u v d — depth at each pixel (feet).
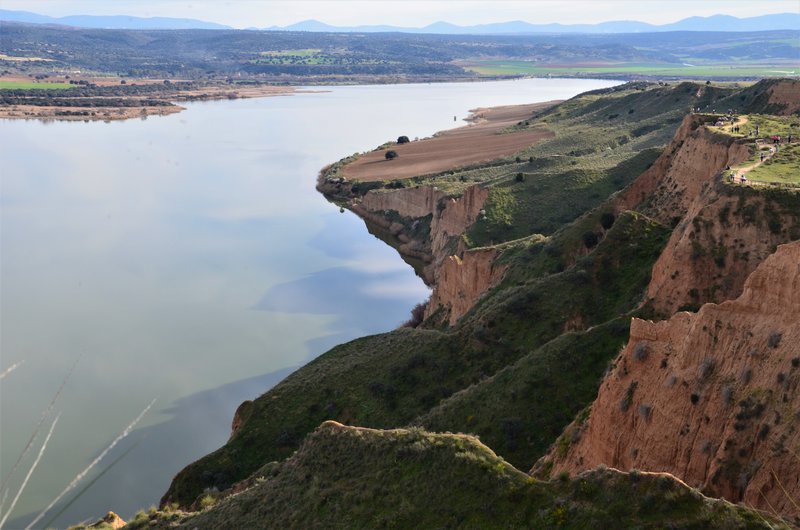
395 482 87.04
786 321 80.02
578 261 170.50
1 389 201.36
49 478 158.51
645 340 93.35
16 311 261.24
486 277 231.50
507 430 116.26
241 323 260.42
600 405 93.97
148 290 289.33
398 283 313.12
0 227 367.25
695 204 137.18
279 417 159.33
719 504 61.82
